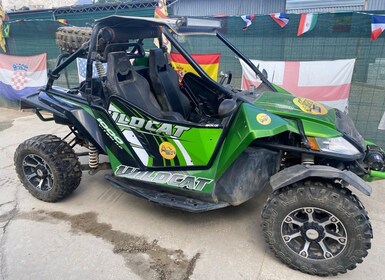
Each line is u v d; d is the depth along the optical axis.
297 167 2.43
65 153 3.30
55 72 3.41
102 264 2.60
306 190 2.33
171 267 2.57
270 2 14.38
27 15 13.86
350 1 10.36
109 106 2.98
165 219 3.17
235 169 2.71
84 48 3.20
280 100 2.93
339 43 4.52
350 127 2.81
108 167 3.45
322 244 2.41
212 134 2.68
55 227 3.06
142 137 2.95
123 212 3.29
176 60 5.18
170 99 3.29
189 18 2.81
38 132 5.64
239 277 2.47
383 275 2.47
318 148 2.51
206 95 3.44
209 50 5.20
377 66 4.40
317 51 4.67
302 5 11.13
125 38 2.98
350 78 4.52
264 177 2.77
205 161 2.78
